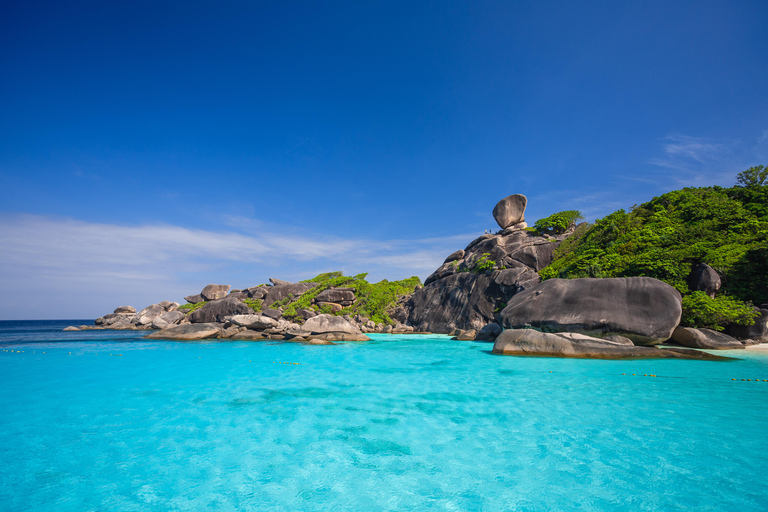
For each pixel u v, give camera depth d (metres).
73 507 4.12
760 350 17.53
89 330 48.59
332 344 27.08
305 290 55.84
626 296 19.14
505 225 48.53
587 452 5.48
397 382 11.31
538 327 20.14
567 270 31.45
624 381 10.88
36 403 8.78
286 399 9.12
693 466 4.96
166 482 4.71
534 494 4.30
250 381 11.62
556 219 44.19
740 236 26.02
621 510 3.91
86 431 6.69
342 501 4.20
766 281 22.20
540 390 9.83
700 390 9.57
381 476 4.83
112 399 9.19
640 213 36.72
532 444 5.84
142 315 52.94
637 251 28.94
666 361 14.69
